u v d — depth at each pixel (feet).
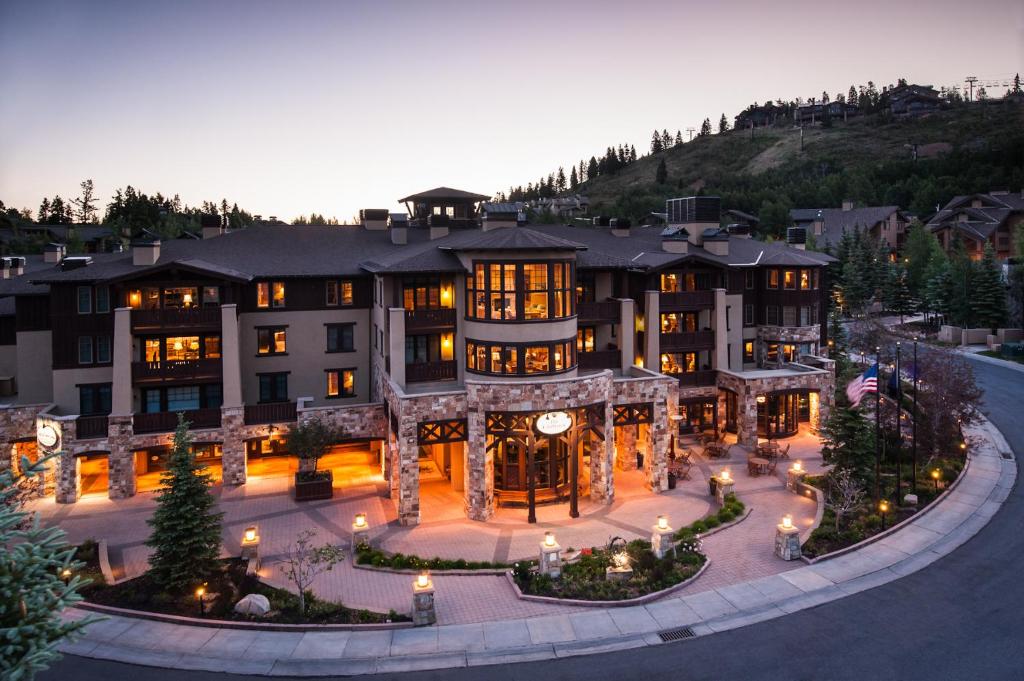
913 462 119.55
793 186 569.64
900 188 522.47
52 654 37.01
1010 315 253.03
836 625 78.33
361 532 100.07
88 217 600.39
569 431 114.42
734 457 146.30
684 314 165.58
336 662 72.49
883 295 320.70
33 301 136.87
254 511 117.39
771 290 178.50
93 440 122.52
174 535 84.02
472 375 127.75
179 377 131.03
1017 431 155.02
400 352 126.52
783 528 96.27
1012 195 420.77
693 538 98.99
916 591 85.71
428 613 80.07
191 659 72.64
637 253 170.60
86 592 85.76
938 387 135.13
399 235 164.96
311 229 170.09
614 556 94.58
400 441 111.45
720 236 176.04
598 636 77.20
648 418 127.13
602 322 146.10
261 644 75.77
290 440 124.47
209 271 131.03
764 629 77.97
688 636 76.95
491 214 155.33
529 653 74.08
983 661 70.44
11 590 36.63
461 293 131.34
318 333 148.66
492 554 100.32
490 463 115.44
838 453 118.01
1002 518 107.65
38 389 137.90
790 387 156.04
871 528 104.32
